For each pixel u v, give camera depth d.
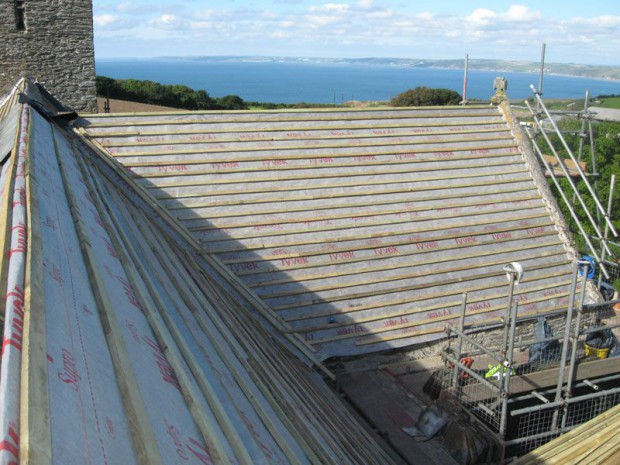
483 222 16.70
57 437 3.10
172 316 7.24
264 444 5.76
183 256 12.95
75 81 21.86
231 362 7.39
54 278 5.00
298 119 16.58
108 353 4.66
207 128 15.64
